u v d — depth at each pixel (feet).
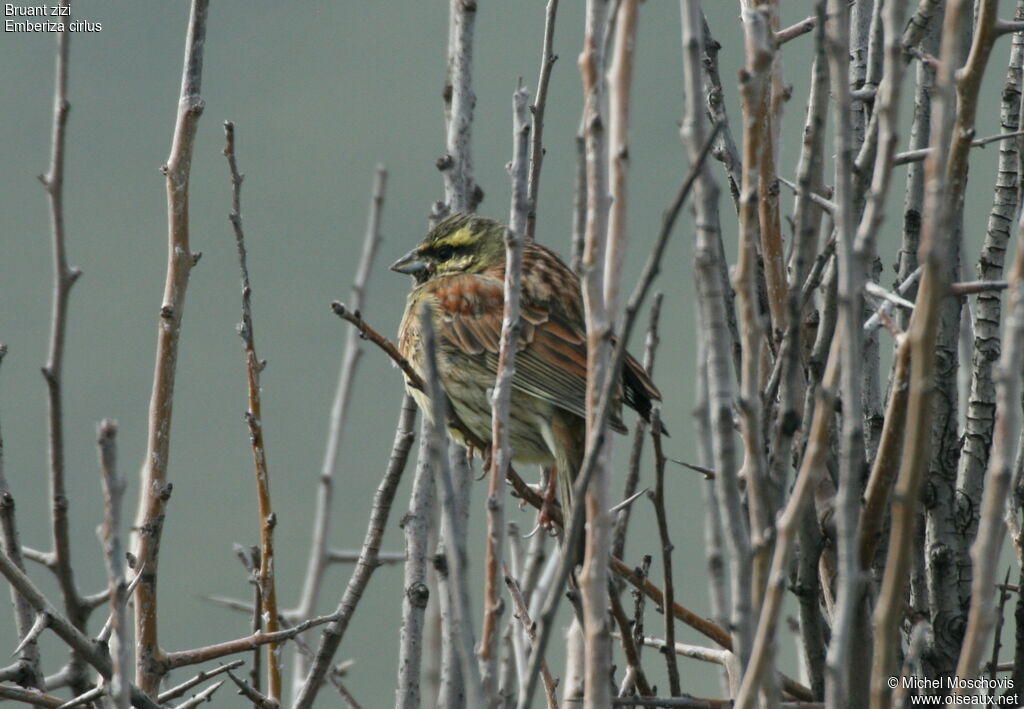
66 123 31.81
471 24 37.76
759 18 23.26
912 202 30.45
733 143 31.91
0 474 31.37
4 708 35.73
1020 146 29.76
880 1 29.32
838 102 22.43
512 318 24.99
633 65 23.66
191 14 32.60
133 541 33.01
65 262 31.76
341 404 39.32
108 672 28.71
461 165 37.55
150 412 32.04
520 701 21.85
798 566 27.66
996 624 28.60
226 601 37.52
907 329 29.73
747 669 22.48
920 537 30.04
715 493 29.50
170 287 32.09
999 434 20.85
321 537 38.19
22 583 27.99
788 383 23.81
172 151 32.40
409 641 32.55
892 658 21.98
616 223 23.70
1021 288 20.62
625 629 27.99
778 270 30.07
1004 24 25.03
